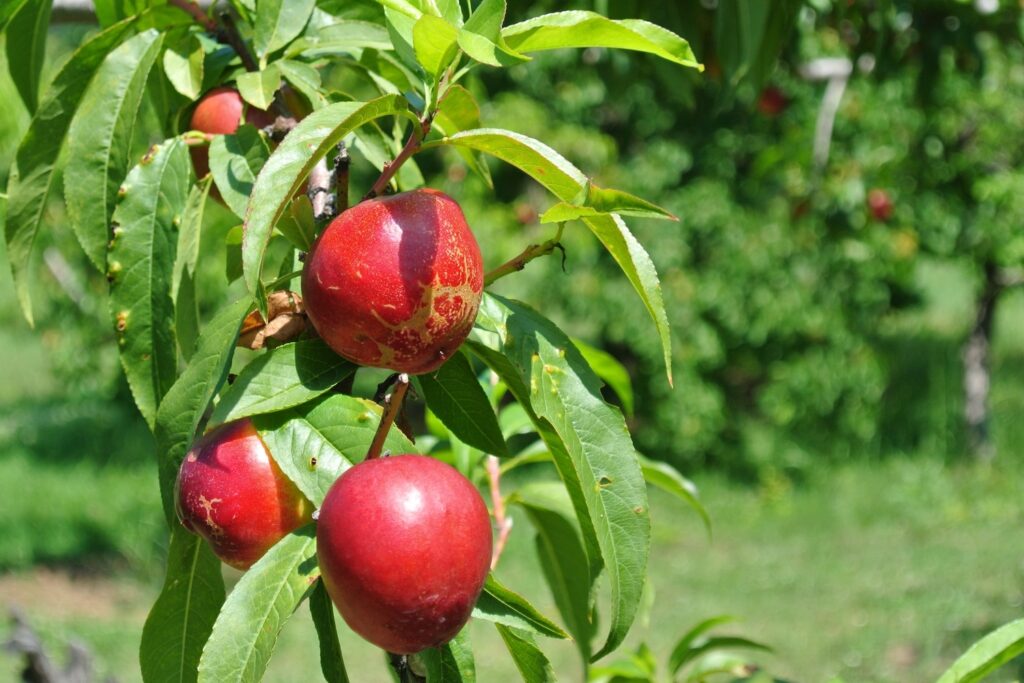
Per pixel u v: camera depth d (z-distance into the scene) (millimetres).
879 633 4270
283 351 831
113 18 1027
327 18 1020
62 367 6277
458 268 808
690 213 5961
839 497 5938
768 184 6020
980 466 6160
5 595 4660
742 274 5938
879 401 6656
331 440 828
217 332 853
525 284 5773
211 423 810
